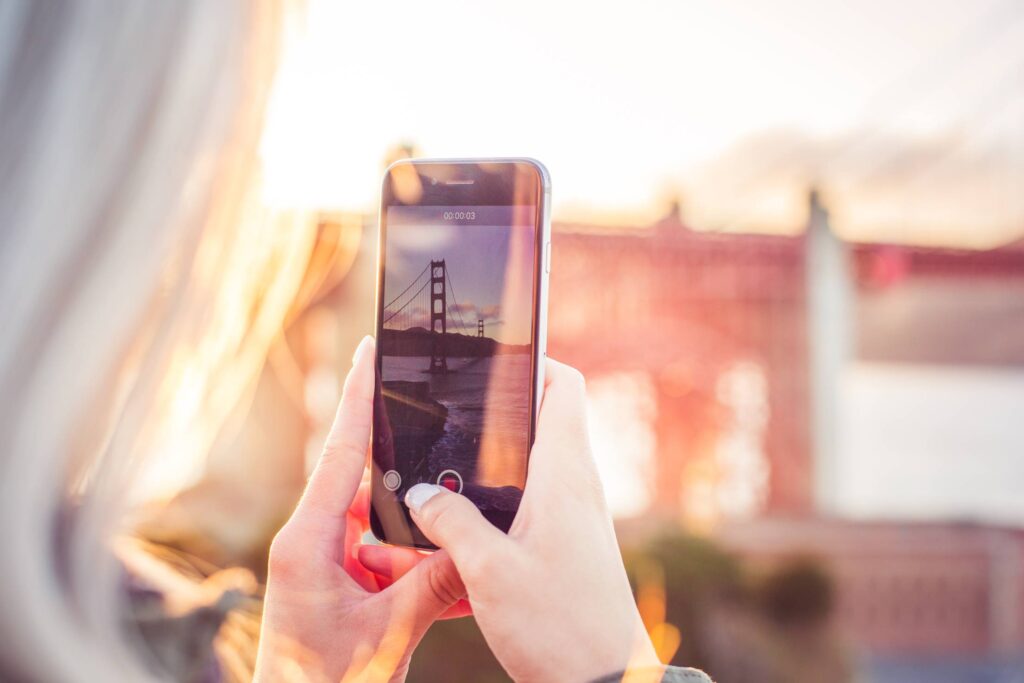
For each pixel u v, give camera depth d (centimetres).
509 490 110
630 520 805
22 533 34
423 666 400
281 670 85
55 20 38
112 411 38
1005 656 923
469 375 112
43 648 35
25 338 35
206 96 40
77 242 36
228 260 43
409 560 105
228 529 471
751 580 597
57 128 36
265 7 45
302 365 716
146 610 60
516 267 115
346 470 98
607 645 82
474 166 119
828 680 595
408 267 118
